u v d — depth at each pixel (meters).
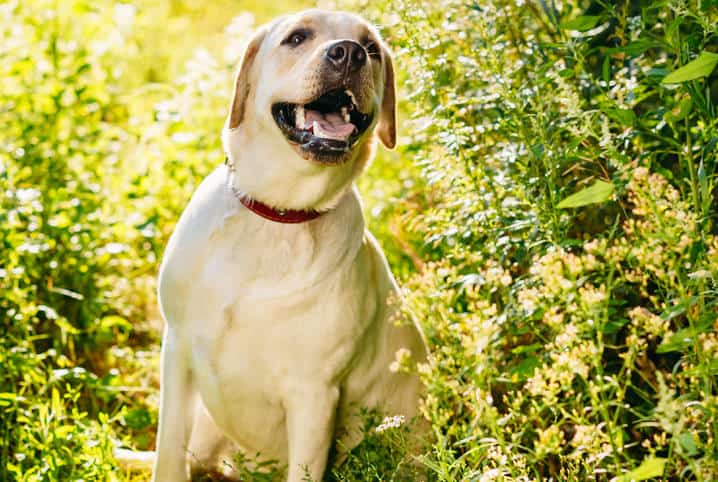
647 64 3.95
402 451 3.59
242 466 3.78
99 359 5.11
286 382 3.69
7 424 4.03
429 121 3.94
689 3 3.31
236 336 3.62
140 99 7.35
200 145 5.97
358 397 3.98
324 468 3.78
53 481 3.76
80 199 5.54
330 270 3.62
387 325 4.00
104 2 8.40
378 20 5.01
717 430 2.73
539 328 3.69
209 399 3.80
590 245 2.89
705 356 2.81
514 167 3.96
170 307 3.73
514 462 3.05
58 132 5.98
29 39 6.62
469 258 3.74
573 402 3.15
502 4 4.43
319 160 3.46
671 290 3.03
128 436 4.38
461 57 3.95
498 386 3.96
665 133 3.99
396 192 5.65
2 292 4.69
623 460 3.61
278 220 3.59
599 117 3.51
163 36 9.48
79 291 5.22
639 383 3.79
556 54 4.27
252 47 3.74
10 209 5.04
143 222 5.60
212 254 3.61
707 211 3.13
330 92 3.55
